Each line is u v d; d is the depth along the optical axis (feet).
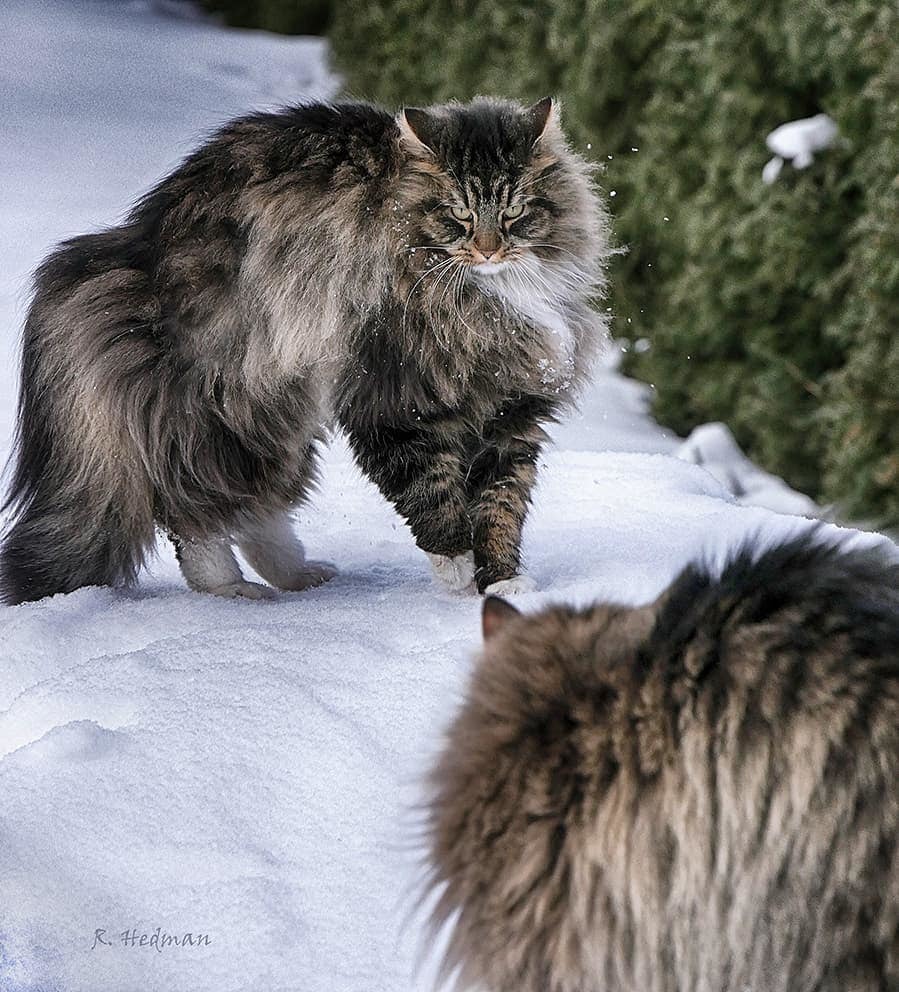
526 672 11.32
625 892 10.65
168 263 23.58
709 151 44.14
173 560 27.48
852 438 36.60
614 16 46.73
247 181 23.43
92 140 76.43
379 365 22.81
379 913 13.94
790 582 10.89
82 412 23.84
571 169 24.52
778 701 10.40
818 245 40.37
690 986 10.66
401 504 23.36
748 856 10.41
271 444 23.95
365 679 18.24
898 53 35.91
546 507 27.61
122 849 15.14
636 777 10.63
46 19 101.35
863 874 10.14
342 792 15.78
